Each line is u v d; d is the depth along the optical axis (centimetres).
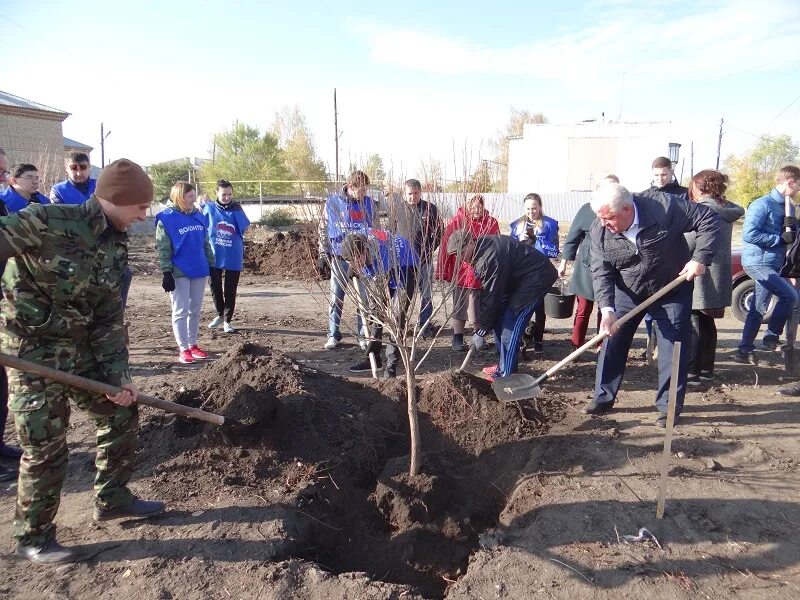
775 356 669
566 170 4047
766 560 300
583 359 675
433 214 392
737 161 3903
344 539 354
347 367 639
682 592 278
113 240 288
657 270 438
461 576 327
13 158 2473
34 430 275
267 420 405
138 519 328
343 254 365
